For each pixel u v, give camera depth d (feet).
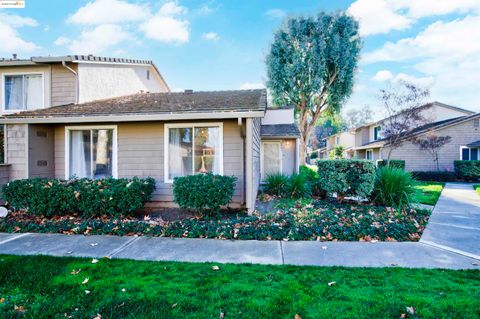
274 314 8.36
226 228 17.71
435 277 10.77
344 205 24.68
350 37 65.92
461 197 31.50
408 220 19.39
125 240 16.14
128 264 12.27
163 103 27.40
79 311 8.56
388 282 10.33
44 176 25.20
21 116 23.84
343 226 17.72
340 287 9.96
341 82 66.54
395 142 59.72
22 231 18.02
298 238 16.20
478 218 20.85
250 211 21.63
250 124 21.84
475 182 51.83
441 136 59.93
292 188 31.42
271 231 17.16
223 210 23.58
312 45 65.31
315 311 8.48
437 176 55.77
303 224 18.25
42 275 11.05
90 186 20.92
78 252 14.03
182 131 24.77
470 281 10.39
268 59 69.67
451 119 70.38
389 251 14.01
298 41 66.23
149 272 11.38
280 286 10.08
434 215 21.81
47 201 20.89
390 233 16.61
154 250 14.37
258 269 11.68
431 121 63.36
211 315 8.32
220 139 24.14
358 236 16.34
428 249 14.26
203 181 20.79
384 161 58.85
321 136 183.01
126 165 25.35
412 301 8.93
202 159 24.52
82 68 32.76
